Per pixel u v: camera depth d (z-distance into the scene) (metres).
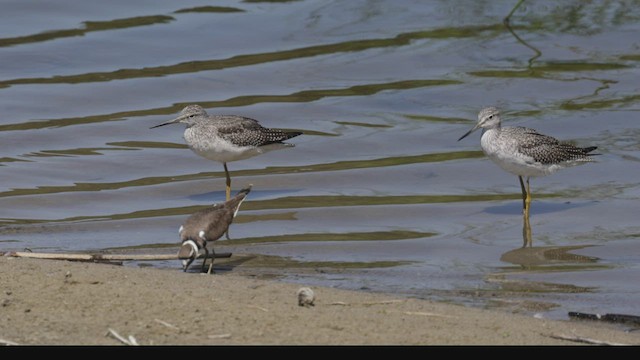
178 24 23.81
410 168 17.64
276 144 16.92
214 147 16.50
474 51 22.47
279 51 22.59
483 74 21.48
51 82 21.08
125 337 9.96
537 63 21.91
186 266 12.59
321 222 15.33
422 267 13.40
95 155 18.22
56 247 14.07
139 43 22.86
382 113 19.92
